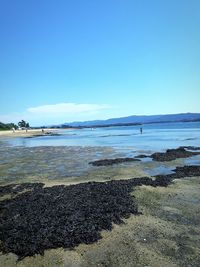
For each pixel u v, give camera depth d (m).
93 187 18.52
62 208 14.55
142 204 15.29
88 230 11.97
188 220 13.01
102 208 14.40
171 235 11.52
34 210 14.52
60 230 11.98
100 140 72.62
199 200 15.81
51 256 10.26
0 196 18.44
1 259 10.30
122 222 12.84
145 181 19.94
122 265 9.55
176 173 23.28
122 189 17.75
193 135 79.94
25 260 10.15
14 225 12.74
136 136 85.62
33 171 27.73
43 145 60.38
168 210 14.32
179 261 9.67
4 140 84.31
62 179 23.27
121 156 36.78
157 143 56.47
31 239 11.33
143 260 9.78
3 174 26.77
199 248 10.45
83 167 28.78
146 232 11.84
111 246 10.78
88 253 10.38
